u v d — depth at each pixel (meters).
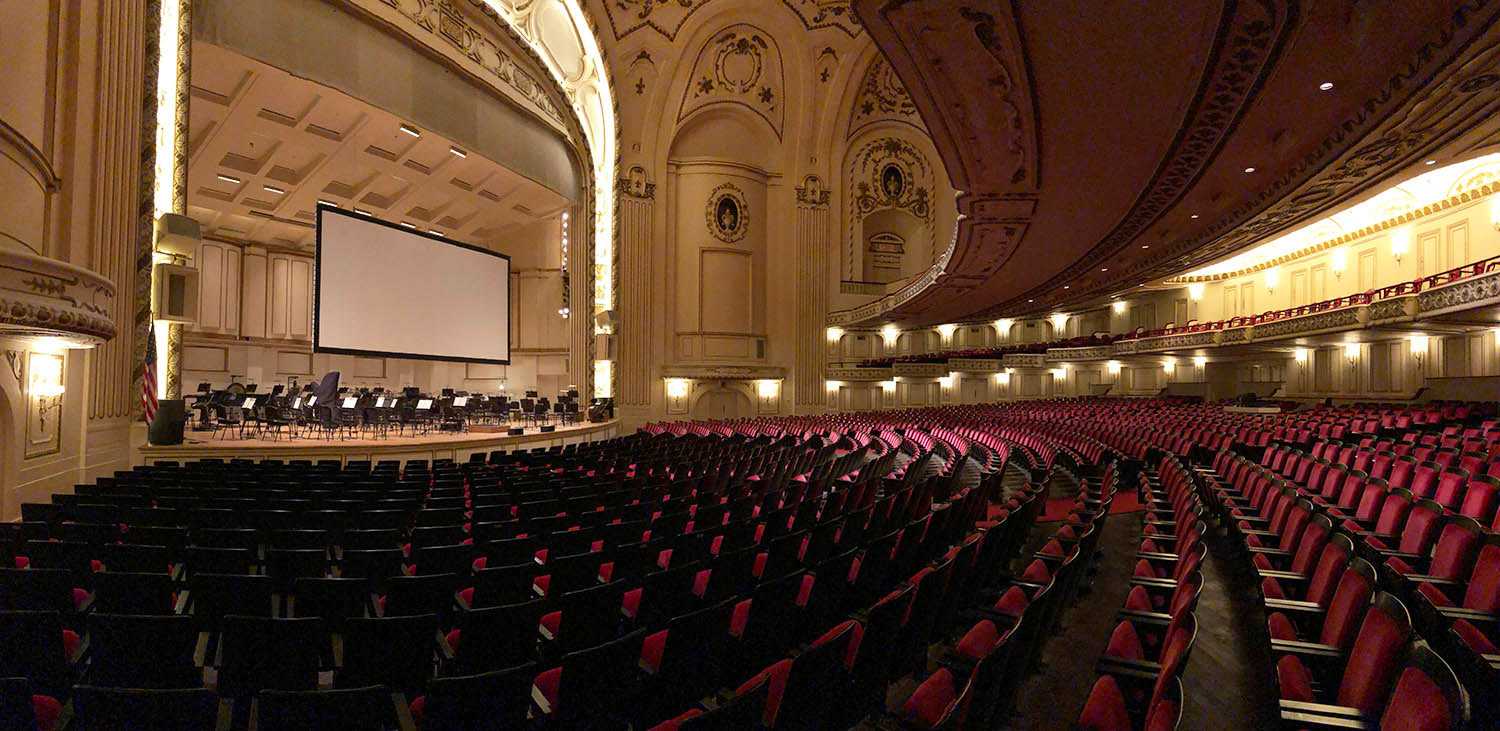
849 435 17.48
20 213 6.81
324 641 2.89
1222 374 25.84
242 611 3.19
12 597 3.27
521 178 16.89
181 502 5.71
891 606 2.79
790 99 27.02
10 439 6.86
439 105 13.97
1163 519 5.83
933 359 29.17
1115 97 7.64
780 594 3.32
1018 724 3.08
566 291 19.78
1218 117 8.09
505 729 2.17
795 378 27.28
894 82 28.39
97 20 8.50
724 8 23.89
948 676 2.50
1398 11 5.88
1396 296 14.47
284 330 20.22
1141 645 3.14
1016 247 14.95
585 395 20.69
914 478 9.13
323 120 13.25
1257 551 4.57
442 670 3.11
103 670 2.55
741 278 26.55
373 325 13.88
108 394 8.98
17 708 1.78
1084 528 4.89
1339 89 7.32
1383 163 9.38
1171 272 18.62
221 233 18.84
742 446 13.13
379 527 5.28
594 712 2.51
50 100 7.57
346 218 13.38
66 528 4.43
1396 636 2.18
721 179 26.36
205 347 18.73
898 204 29.39
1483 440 9.35
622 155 24.36
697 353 25.75
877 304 25.80
